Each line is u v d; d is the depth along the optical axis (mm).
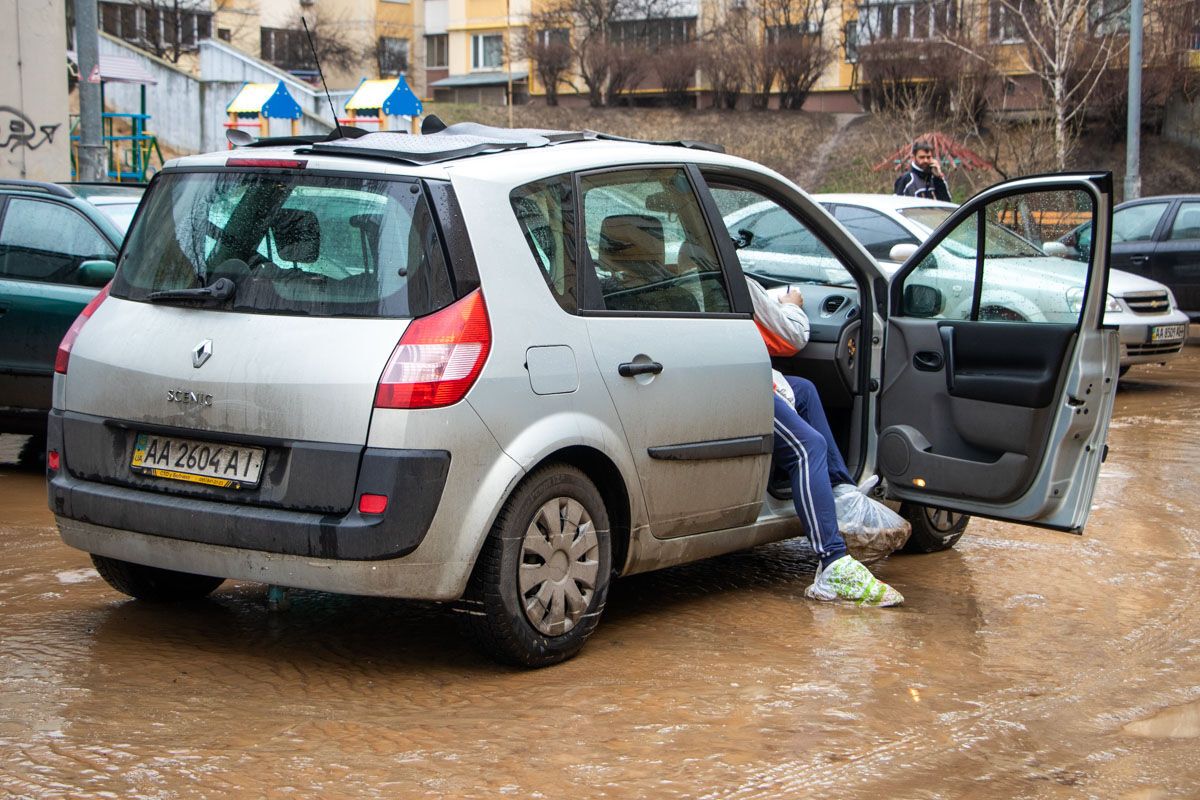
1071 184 5750
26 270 8812
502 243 4863
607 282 5289
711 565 6852
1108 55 32875
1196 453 10430
